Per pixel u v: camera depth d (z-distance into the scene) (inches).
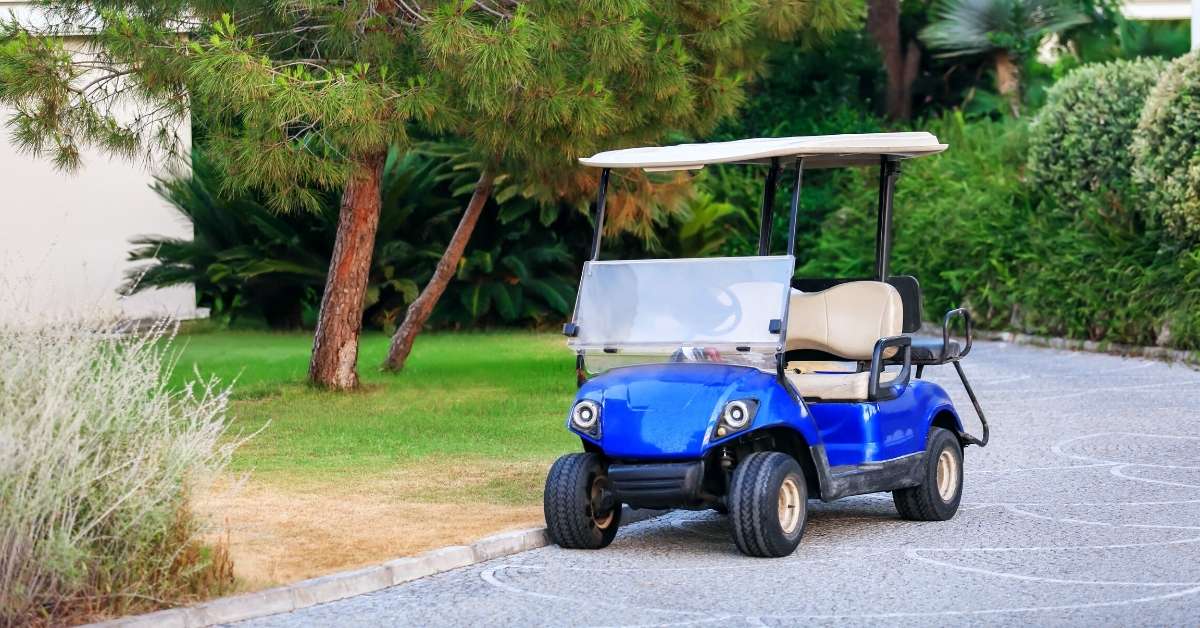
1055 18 1155.3
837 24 622.8
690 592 262.1
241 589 257.0
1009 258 821.9
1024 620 237.3
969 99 1213.1
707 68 561.3
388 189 868.6
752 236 1028.5
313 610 253.3
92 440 241.9
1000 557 288.8
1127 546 296.8
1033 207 820.6
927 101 1264.8
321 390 560.7
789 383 301.3
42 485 229.6
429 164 893.2
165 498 249.4
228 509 333.4
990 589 260.4
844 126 1059.3
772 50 658.2
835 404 318.0
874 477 312.2
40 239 852.0
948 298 869.2
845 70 1123.3
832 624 236.7
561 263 940.6
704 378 295.6
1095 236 740.0
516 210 876.6
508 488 361.7
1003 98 1171.3
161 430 259.1
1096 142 748.6
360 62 482.6
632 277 318.0
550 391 566.6
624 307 315.3
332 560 281.7
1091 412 509.4
